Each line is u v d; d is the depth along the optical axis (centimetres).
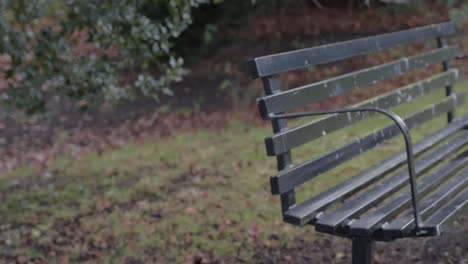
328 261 408
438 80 459
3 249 461
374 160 570
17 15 462
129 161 664
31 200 566
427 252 402
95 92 477
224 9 976
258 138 698
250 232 455
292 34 1134
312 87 321
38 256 446
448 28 501
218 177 578
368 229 273
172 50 990
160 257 430
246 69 1002
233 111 845
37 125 862
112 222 494
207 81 973
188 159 645
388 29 1134
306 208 294
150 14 834
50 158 724
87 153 729
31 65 463
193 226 473
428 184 337
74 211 527
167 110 874
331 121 329
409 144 270
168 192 552
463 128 455
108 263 427
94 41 467
